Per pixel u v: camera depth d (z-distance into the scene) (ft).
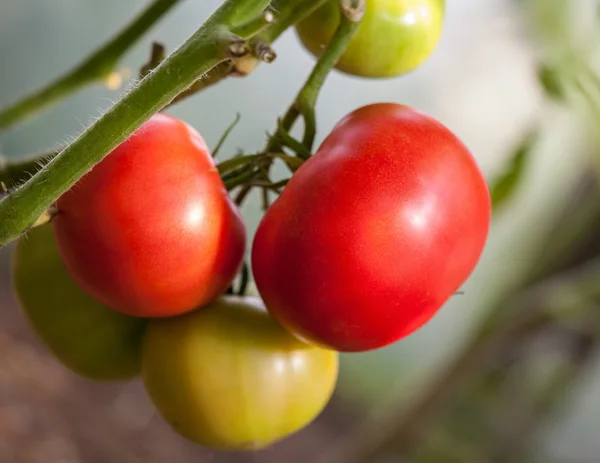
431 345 4.93
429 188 1.40
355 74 1.63
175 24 3.75
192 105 3.77
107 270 1.43
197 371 1.52
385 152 1.40
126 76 1.83
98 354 1.62
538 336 3.29
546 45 2.11
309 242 1.39
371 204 1.39
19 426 3.95
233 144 3.93
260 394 1.54
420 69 4.08
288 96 3.96
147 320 1.60
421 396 3.20
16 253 1.63
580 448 4.15
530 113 3.96
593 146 2.13
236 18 1.31
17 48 4.12
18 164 1.59
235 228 1.46
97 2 4.07
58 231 1.44
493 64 4.07
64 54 4.17
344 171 1.40
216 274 1.46
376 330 1.42
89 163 1.31
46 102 1.77
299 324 1.44
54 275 1.59
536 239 3.58
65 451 3.95
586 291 2.81
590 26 2.08
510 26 3.93
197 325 1.54
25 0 4.01
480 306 4.22
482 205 1.44
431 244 1.40
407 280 1.40
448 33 4.04
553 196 3.86
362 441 3.47
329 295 1.40
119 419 4.42
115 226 1.41
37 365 4.44
